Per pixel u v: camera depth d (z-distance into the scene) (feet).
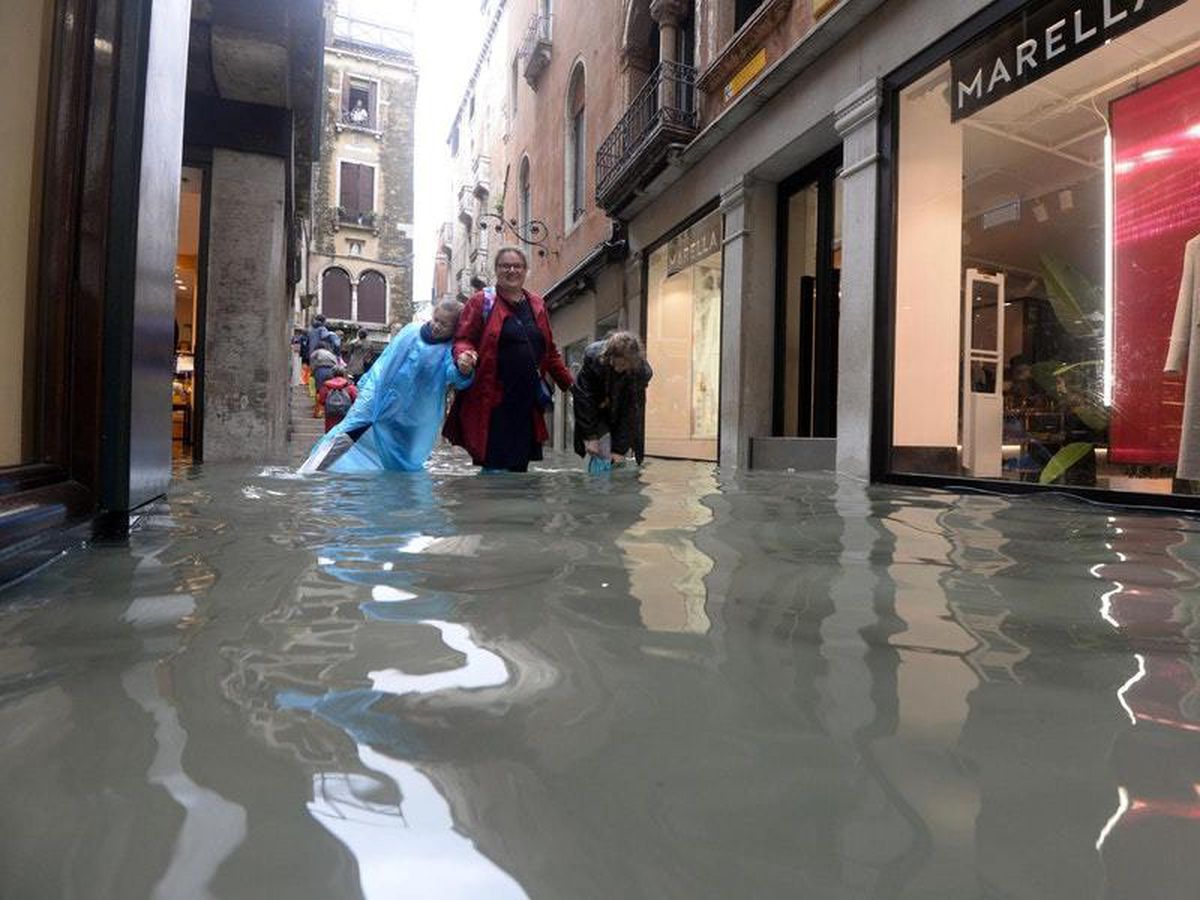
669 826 2.10
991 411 17.38
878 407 18.72
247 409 24.09
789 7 23.29
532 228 55.67
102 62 6.87
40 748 2.49
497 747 2.57
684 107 31.65
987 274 17.81
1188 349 13.38
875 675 3.40
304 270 66.64
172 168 8.75
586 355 19.48
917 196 18.62
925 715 2.93
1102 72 14.82
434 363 16.52
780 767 2.47
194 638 3.75
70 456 6.66
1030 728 2.82
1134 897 1.81
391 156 108.06
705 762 2.49
